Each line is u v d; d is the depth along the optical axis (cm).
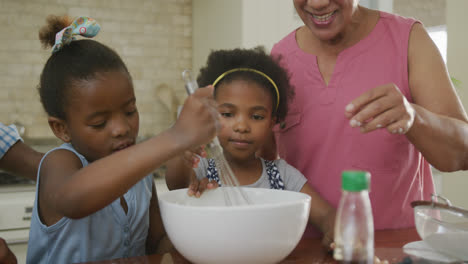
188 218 60
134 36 311
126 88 82
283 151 117
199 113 63
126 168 62
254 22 254
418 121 81
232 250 60
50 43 92
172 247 94
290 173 106
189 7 325
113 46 306
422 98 100
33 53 286
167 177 106
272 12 258
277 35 261
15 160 102
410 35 104
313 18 97
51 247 85
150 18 316
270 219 59
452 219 118
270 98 103
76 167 79
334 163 108
